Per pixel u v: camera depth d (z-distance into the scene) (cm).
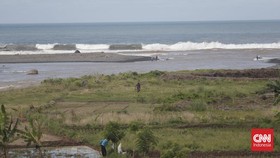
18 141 3731
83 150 3534
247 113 4591
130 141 3491
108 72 10006
